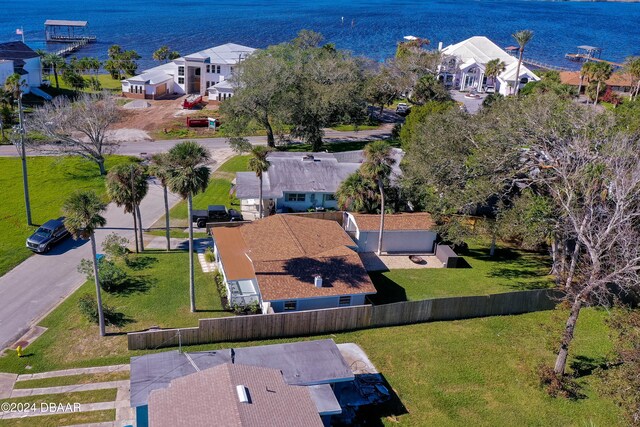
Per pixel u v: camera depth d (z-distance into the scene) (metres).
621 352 26.17
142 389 27.09
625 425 27.09
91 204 33.22
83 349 33.66
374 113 106.50
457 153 48.16
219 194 62.75
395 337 36.81
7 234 49.91
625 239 31.94
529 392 31.72
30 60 104.50
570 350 35.81
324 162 61.47
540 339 37.19
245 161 74.12
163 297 40.22
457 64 127.00
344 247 44.12
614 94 104.75
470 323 39.03
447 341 36.53
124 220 54.94
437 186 48.44
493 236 49.88
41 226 48.47
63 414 27.81
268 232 45.75
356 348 34.91
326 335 36.66
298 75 79.69
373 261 49.22
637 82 103.50
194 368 28.91
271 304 37.78
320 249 43.56
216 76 114.19
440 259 49.84
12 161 69.69
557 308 34.84
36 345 33.91
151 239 50.72
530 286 44.56
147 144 81.31
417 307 38.28
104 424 27.20
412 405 30.22
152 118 95.88
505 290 43.94
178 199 61.28
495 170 45.25
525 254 52.16
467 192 44.78
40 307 38.47
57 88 111.88
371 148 47.03
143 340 33.66
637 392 24.17
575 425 29.22
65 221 33.09
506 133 44.59
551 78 97.56
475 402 30.70
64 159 70.62
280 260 41.06
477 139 47.91
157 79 113.06
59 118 69.25
